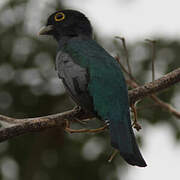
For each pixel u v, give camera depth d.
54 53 14.77
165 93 14.17
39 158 14.71
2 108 14.76
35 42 14.84
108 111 9.55
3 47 14.85
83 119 9.99
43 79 14.82
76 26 12.35
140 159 8.61
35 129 9.33
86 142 14.43
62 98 14.89
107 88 9.79
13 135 9.19
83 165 14.45
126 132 9.16
